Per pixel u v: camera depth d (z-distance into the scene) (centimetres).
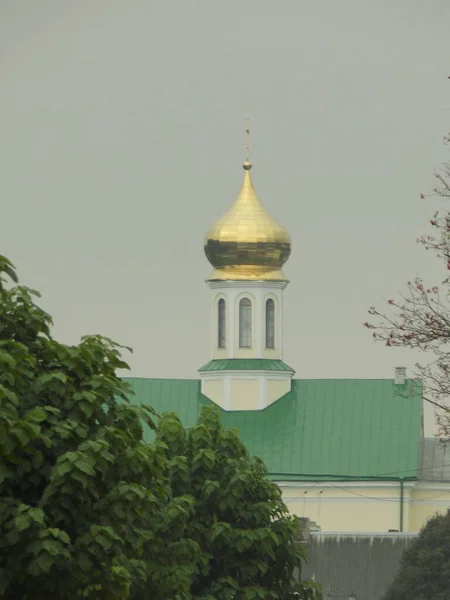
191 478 11431
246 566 11312
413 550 19562
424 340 8500
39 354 8006
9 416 7362
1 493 7494
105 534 7544
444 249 8481
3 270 8056
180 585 10112
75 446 7669
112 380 7994
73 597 7662
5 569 7419
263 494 11631
